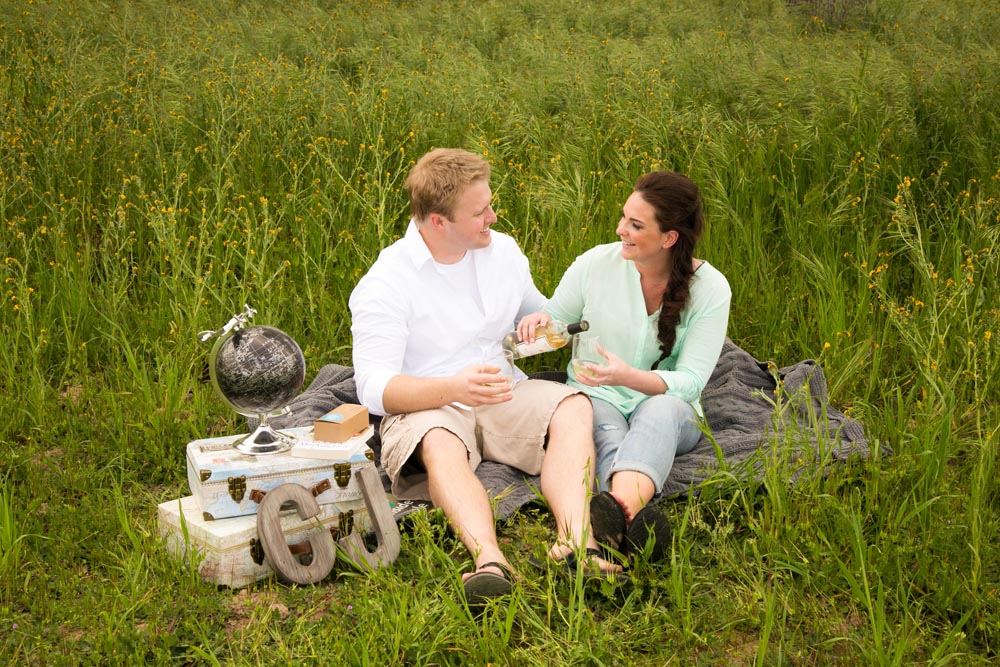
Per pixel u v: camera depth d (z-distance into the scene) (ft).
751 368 14.21
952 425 12.38
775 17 42.93
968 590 9.29
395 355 11.46
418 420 10.79
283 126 22.75
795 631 9.11
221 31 35.81
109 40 33.30
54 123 21.81
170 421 12.87
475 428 11.84
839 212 18.40
